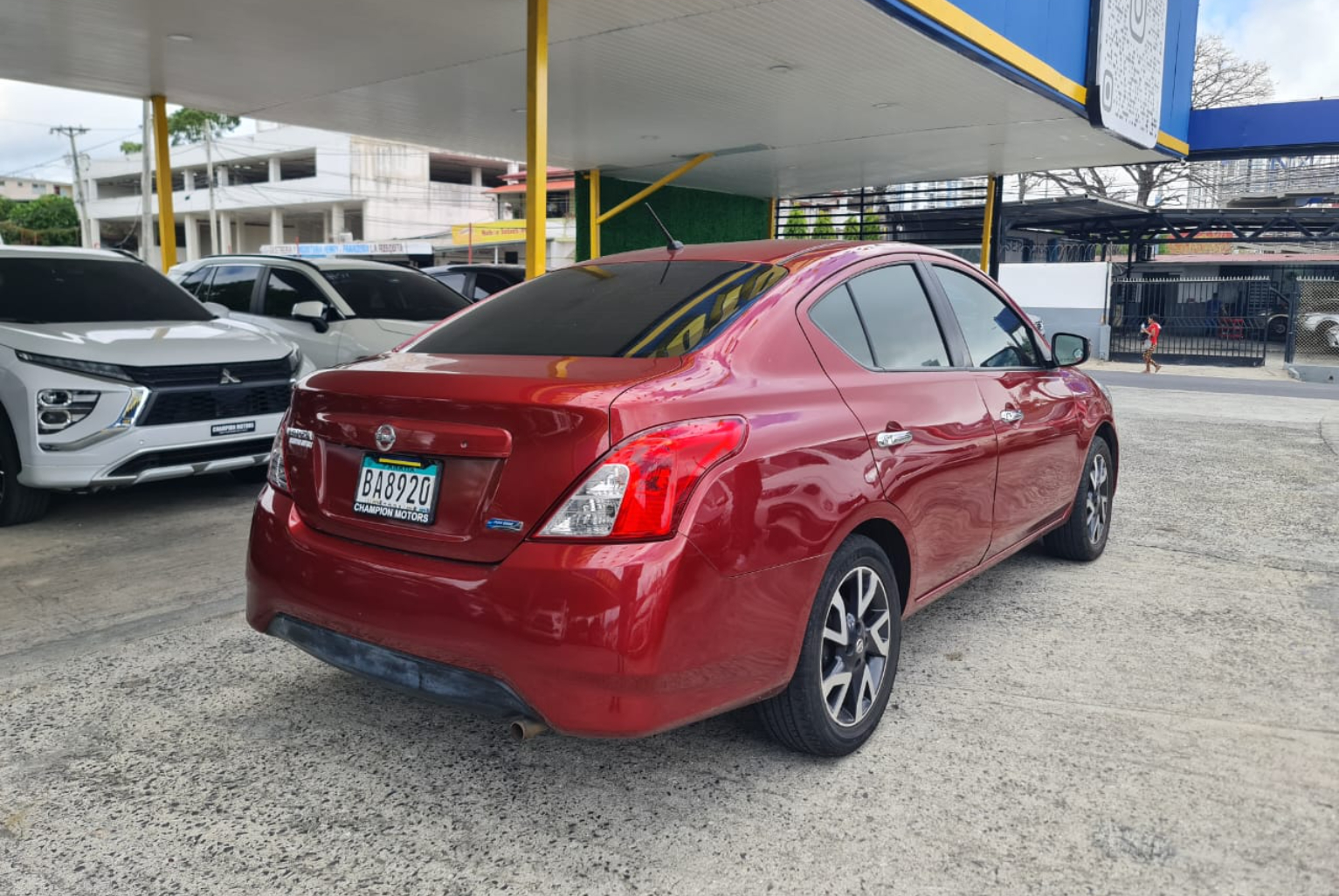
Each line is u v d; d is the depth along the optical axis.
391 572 2.46
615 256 3.65
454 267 12.09
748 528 2.41
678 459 2.30
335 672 3.58
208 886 2.30
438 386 2.49
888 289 3.41
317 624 2.67
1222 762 2.88
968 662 3.66
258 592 2.83
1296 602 4.39
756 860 2.39
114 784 2.77
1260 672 3.56
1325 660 3.69
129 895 2.26
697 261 3.33
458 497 2.40
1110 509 5.25
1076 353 4.51
